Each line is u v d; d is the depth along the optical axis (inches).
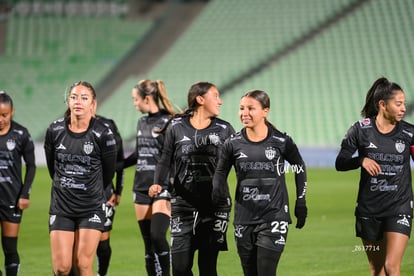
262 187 815.7
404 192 852.6
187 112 901.2
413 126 863.1
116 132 1037.8
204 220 887.1
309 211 1897.1
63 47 4544.8
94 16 4692.4
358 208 872.3
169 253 1039.0
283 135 825.5
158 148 1091.3
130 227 1658.5
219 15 4495.6
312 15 4335.6
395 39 4050.2
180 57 4335.6
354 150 871.7
